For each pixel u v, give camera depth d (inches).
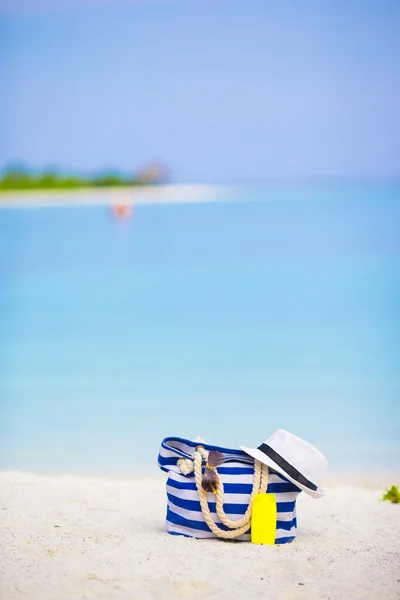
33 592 191.5
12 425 457.7
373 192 2915.8
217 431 436.5
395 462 386.0
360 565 216.4
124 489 312.0
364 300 911.0
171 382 555.2
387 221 1739.7
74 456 397.7
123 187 3759.8
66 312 869.2
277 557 219.9
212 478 233.3
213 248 1417.3
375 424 450.3
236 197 2886.3
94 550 222.7
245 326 772.6
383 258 1245.7
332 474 366.6
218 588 196.1
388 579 205.9
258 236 1566.2
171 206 2448.3
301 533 253.8
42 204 2667.3
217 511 233.6
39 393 533.6
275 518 233.5
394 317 802.8
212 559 216.1
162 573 204.5
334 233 1567.4
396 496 306.2
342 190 3181.6
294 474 235.0
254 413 473.1
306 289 997.8
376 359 619.8
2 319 833.5
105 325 788.6
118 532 245.1
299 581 202.8
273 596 192.7
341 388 533.0
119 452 402.9
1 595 189.2
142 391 532.1
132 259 1312.7
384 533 253.8
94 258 1328.7
